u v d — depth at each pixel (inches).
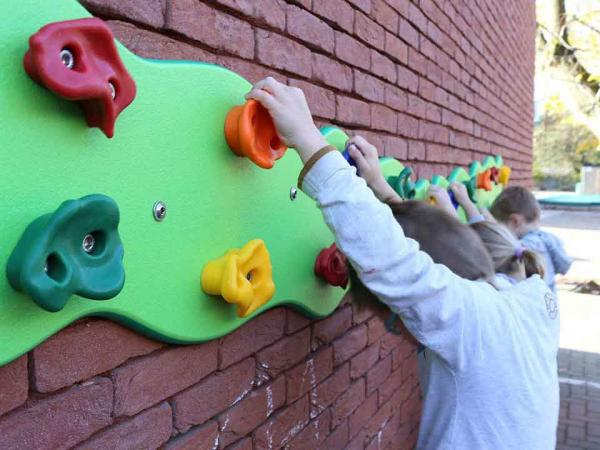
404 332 54.2
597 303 277.6
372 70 72.3
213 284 40.8
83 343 34.1
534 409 49.2
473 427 48.7
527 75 226.4
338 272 58.4
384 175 72.4
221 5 44.2
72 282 26.9
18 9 27.3
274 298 50.9
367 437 78.2
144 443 39.1
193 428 44.1
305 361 60.1
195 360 43.6
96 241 29.8
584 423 152.4
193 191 40.1
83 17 30.4
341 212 42.1
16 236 27.5
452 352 46.9
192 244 40.3
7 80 26.9
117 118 33.3
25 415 30.8
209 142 41.4
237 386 48.8
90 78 27.7
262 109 42.9
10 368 29.9
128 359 37.7
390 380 86.8
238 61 47.1
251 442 50.8
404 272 43.1
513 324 50.1
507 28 170.6
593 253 406.9
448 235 51.3
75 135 30.5
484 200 140.4
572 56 426.0
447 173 112.0
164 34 39.6
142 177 35.5
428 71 95.9
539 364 51.3
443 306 45.0
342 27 63.7
